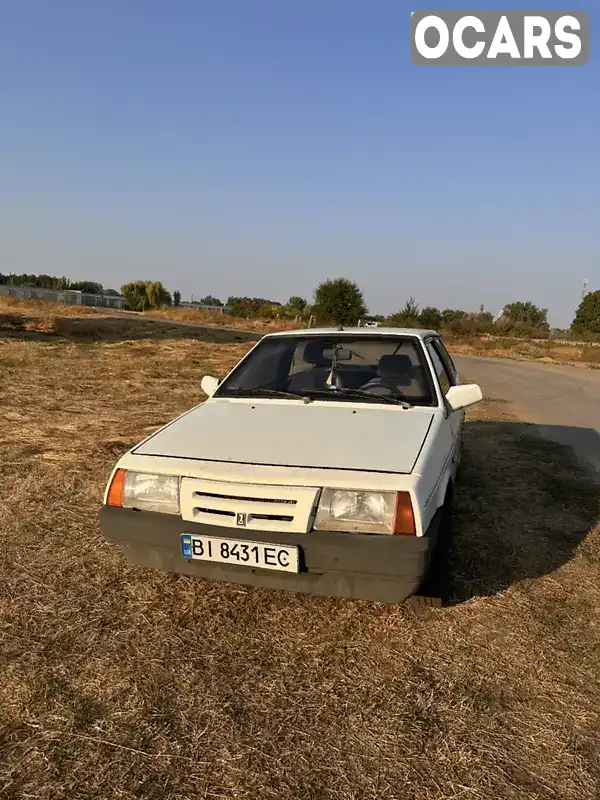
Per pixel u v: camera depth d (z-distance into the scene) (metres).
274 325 46.69
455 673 2.62
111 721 2.24
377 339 4.11
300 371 4.03
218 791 1.94
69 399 8.96
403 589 2.52
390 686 2.51
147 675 2.52
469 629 2.99
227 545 2.60
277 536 2.56
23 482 4.82
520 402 11.66
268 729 2.23
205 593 3.23
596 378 17.09
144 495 2.81
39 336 20.50
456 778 2.02
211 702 2.37
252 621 2.98
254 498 2.60
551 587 3.49
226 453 2.89
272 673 2.57
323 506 2.57
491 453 6.89
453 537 4.17
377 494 2.54
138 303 66.06
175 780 1.98
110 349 17.03
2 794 1.89
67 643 2.73
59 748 2.10
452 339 36.94
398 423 3.33
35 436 6.39
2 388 9.51
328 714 2.33
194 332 28.03
